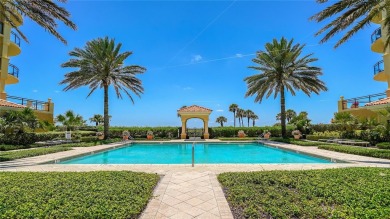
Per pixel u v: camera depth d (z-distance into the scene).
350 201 4.10
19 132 15.03
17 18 11.61
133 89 23.05
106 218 3.52
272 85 23.12
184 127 26.08
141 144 21.19
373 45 20.14
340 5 10.52
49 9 10.91
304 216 3.63
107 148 15.38
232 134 26.97
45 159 9.80
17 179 5.67
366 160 9.14
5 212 3.58
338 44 11.66
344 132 17.80
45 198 4.23
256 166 8.12
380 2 10.27
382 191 4.58
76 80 20.20
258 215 3.71
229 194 4.80
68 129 26.72
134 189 4.89
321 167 7.74
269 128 26.75
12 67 21.06
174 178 6.37
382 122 15.12
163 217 3.79
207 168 7.82
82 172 6.71
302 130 22.70
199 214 3.92
